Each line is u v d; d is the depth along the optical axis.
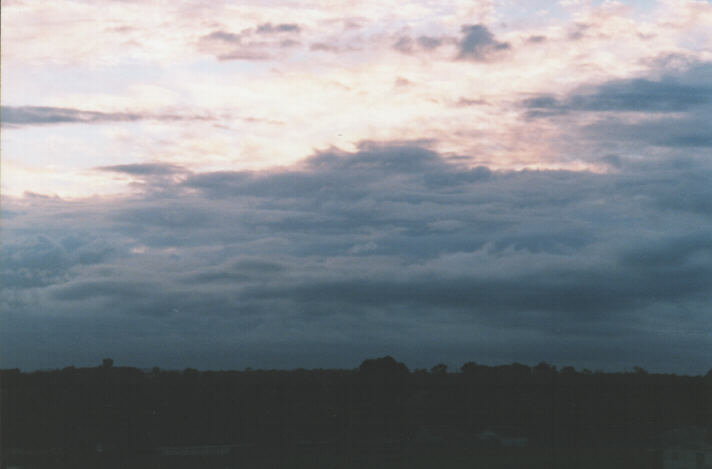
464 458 43.72
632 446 46.53
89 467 40.06
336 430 47.69
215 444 45.34
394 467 40.94
